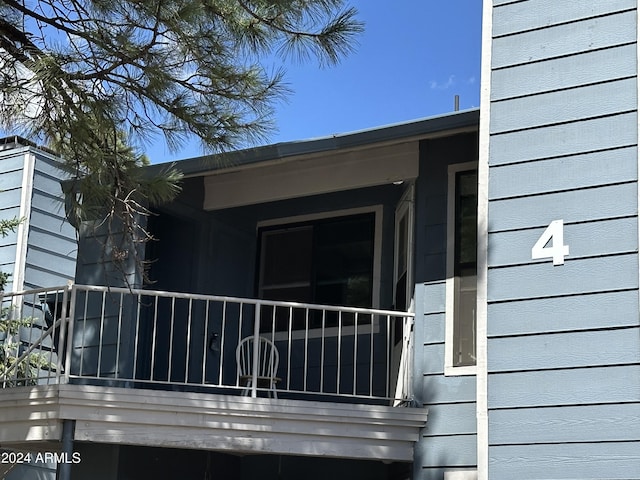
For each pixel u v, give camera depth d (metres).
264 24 7.48
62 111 7.25
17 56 7.25
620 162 6.67
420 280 7.86
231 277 9.84
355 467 8.77
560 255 6.71
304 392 7.65
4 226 11.72
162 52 7.31
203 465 8.91
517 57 7.16
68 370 7.43
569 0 7.07
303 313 9.78
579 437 6.39
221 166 8.53
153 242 9.59
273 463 9.20
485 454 6.62
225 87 7.49
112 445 8.18
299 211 10.05
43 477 11.22
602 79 6.84
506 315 6.79
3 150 13.12
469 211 7.85
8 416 7.48
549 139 6.93
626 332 6.41
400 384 8.16
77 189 7.95
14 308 11.75
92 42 7.11
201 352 9.41
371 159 8.82
